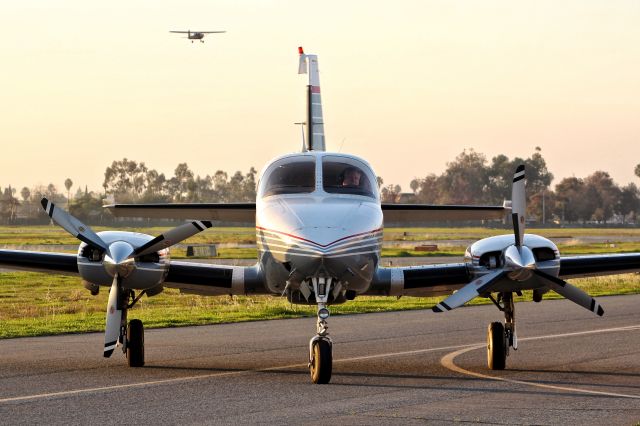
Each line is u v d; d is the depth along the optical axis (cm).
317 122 5091
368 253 2802
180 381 2811
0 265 3172
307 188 3073
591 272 3281
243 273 3164
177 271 3153
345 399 2438
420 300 6794
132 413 2234
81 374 2988
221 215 3725
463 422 2089
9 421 2138
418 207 3528
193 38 14238
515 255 3012
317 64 5141
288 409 2278
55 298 7350
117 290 3011
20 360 3394
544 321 5050
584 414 2192
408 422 2092
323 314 2738
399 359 3434
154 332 4609
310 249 2686
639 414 2192
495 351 3094
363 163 3231
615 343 3956
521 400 2411
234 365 3272
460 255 15388
